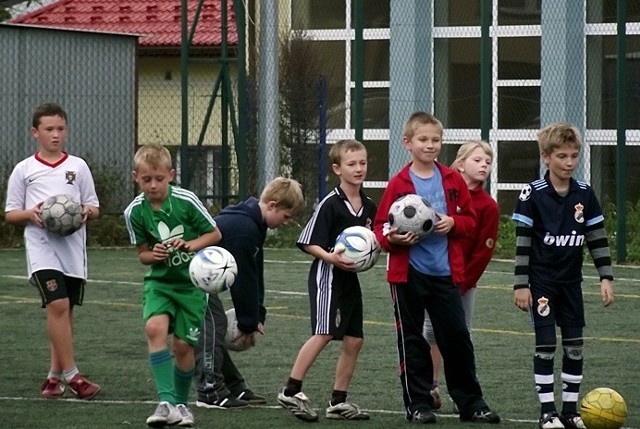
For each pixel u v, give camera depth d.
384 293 33.81
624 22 40.66
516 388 19.92
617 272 39.22
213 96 46.59
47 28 49.38
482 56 41.94
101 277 38.00
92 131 50.75
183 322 17.00
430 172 17.53
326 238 17.61
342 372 17.53
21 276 37.81
